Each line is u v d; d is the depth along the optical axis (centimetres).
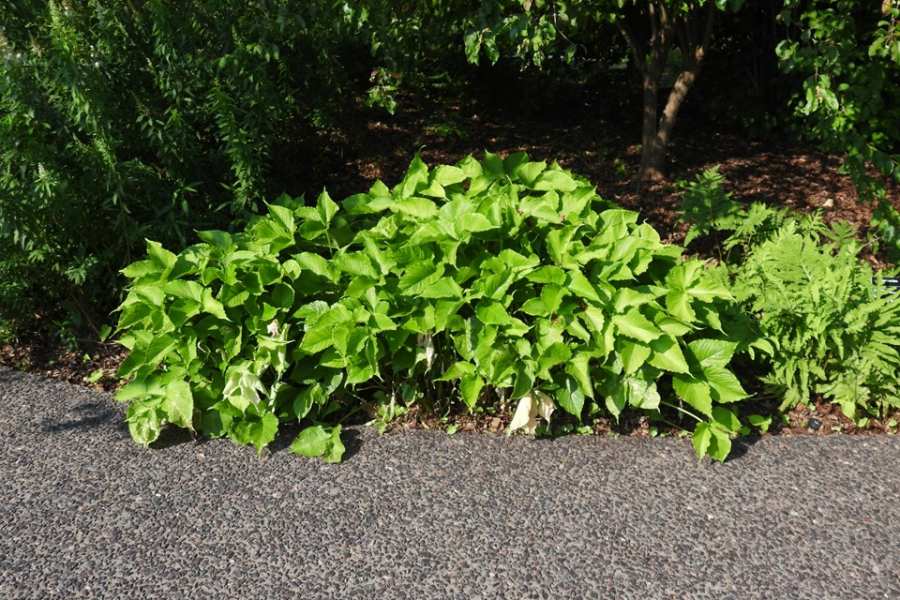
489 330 315
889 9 355
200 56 435
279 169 536
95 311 434
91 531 278
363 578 252
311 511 285
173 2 435
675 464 310
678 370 309
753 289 361
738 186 598
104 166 394
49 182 373
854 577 251
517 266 325
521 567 256
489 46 405
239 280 330
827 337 341
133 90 430
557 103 740
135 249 430
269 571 256
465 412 345
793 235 383
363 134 612
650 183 595
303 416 334
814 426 338
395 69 490
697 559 259
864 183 450
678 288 330
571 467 308
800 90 658
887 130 519
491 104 718
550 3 411
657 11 587
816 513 281
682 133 711
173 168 427
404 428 336
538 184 372
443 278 320
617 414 320
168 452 324
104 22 415
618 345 315
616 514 281
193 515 285
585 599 243
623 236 339
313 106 531
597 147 666
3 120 376
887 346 336
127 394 331
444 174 380
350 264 331
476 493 293
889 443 325
